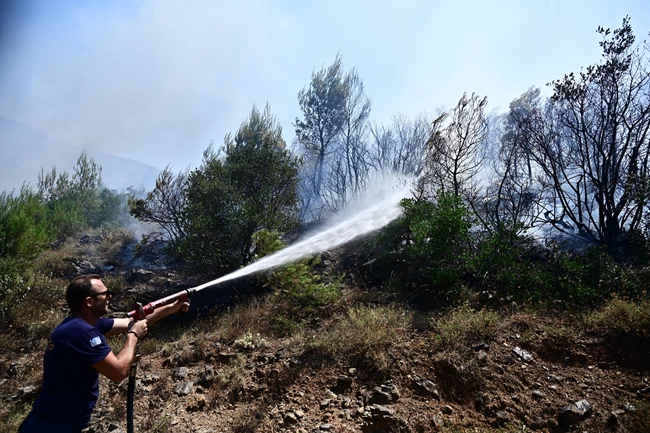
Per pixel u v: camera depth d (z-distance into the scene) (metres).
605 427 3.50
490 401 3.96
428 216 7.38
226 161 10.50
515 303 5.87
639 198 7.46
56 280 8.77
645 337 4.47
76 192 17.70
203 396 4.34
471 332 5.04
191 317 7.34
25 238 8.88
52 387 2.42
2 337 6.28
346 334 5.05
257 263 6.70
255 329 6.10
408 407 3.87
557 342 4.75
